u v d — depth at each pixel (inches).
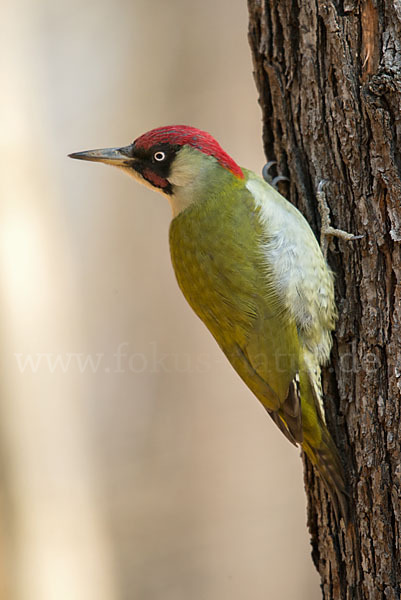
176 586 518.6
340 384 252.1
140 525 526.6
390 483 236.7
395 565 236.5
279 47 253.0
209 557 523.8
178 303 569.6
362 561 243.8
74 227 561.9
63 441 505.0
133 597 514.3
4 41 548.7
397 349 233.8
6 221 502.9
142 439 547.5
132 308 566.6
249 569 522.9
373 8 228.7
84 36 586.2
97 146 580.7
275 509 533.0
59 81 580.1
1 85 538.3
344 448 252.1
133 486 535.2
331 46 237.0
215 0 585.9
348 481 249.3
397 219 231.5
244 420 546.3
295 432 256.1
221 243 265.7
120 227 573.0
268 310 259.8
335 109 239.8
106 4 586.9
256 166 578.2
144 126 588.4
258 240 261.0
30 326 494.3
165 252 574.9
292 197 265.3
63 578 488.1
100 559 504.4
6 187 513.0
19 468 483.2
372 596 240.8
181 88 588.4
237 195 270.1
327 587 258.2
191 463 543.5
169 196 285.4
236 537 525.7
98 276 565.6
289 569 522.0
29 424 489.4
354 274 246.2
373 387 239.3
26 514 482.0
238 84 582.6
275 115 259.9
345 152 239.3
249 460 539.8
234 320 265.0
